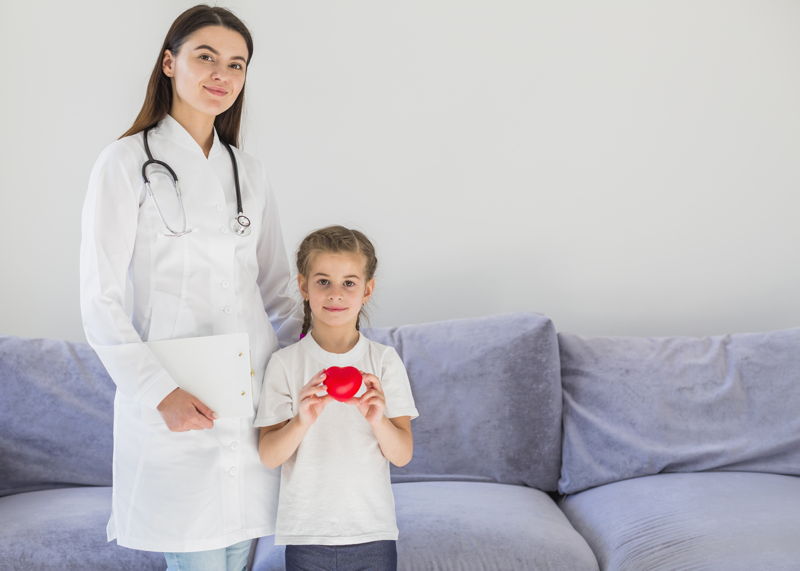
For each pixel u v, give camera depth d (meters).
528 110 2.98
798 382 2.53
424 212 3.00
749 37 2.94
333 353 1.78
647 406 2.53
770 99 2.95
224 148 1.82
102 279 1.59
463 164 2.99
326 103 2.98
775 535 1.98
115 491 1.69
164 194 1.67
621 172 2.98
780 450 2.47
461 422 2.52
